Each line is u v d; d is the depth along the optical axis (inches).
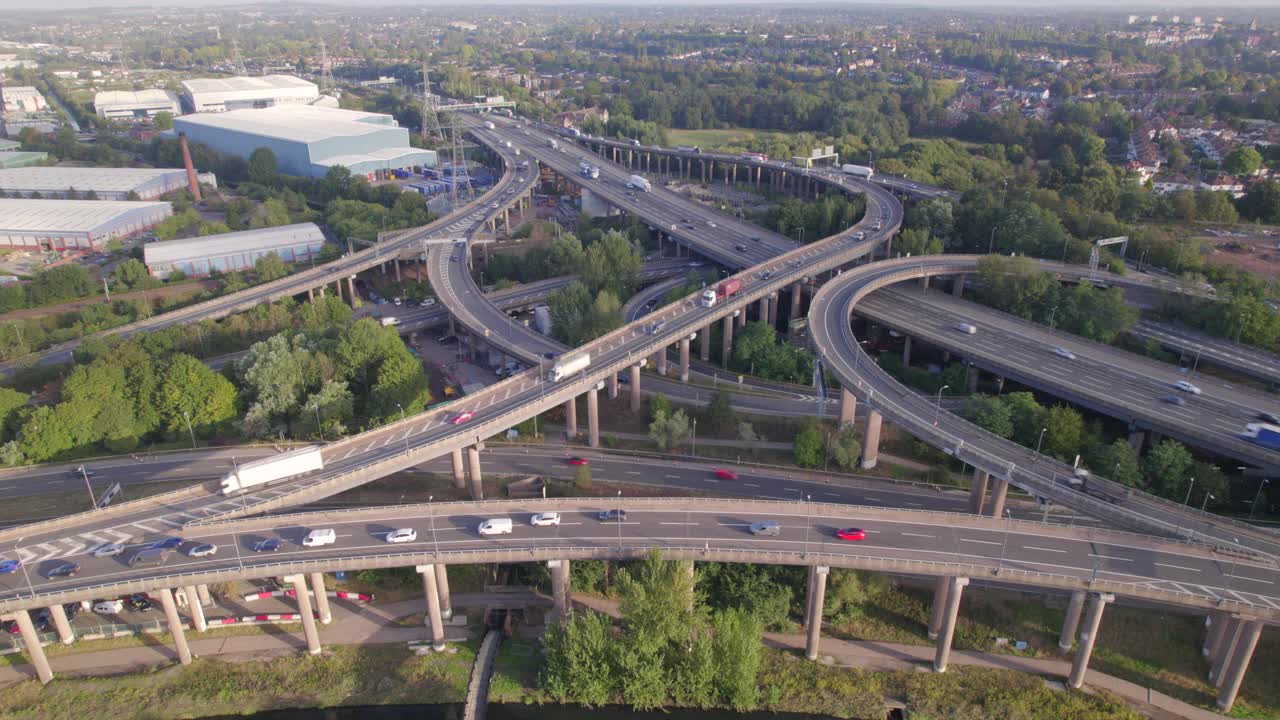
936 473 7632.9
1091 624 5310.0
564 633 5561.0
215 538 5969.5
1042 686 5521.7
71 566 5615.2
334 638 5974.4
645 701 5457.7
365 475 6663.4
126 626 6048.2
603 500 6328.7
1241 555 5595.5
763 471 7780.5
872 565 5511.8
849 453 7696.9
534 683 5615.2
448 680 5649.6
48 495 7239.2
